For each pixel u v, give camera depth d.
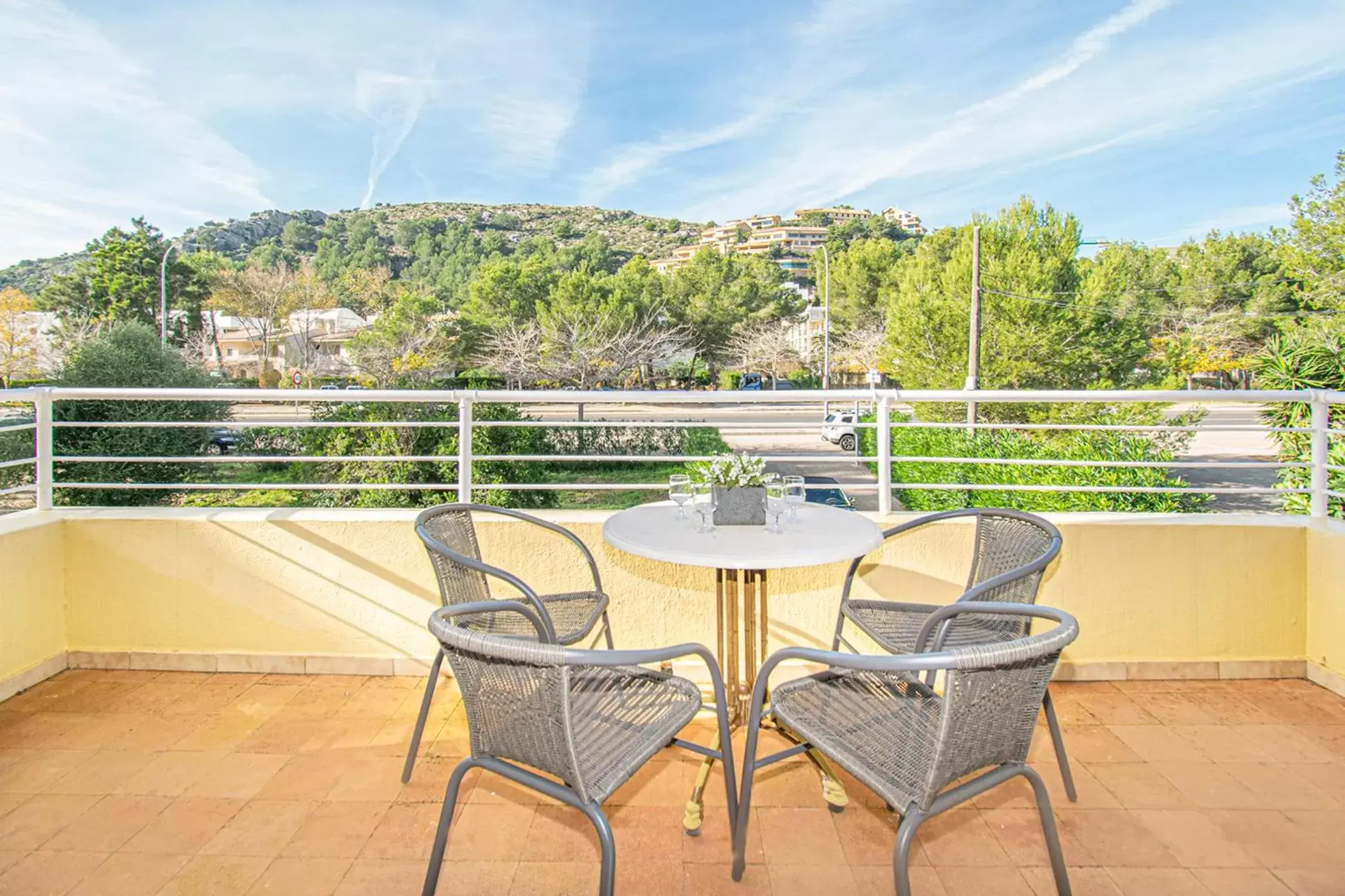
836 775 1.90
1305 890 1.55
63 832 1.76
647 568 2.66
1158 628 2.64
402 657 2.71
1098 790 1.95
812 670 2.69
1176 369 24.72
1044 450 7.59
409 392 2.64
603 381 27.95
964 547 2.66
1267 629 2.63
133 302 35.88
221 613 2.72
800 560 1.70
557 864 1.66
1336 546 2.49
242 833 1.76
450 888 1.58
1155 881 1.58
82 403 9.53
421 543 2.67
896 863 1.17
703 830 1.79
